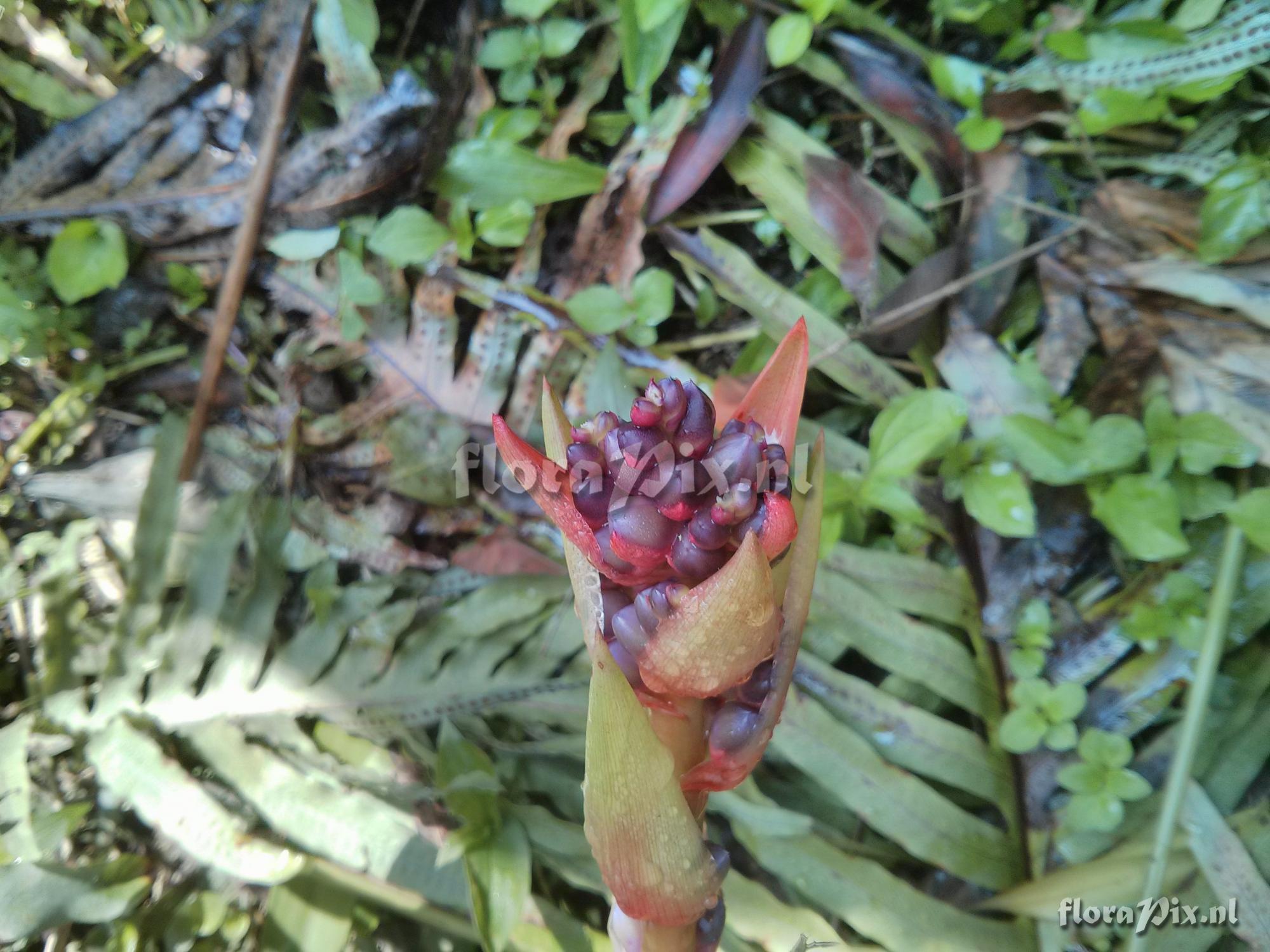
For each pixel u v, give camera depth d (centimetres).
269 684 27
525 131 29
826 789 27
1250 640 26
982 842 26
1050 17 28
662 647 15
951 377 28
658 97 30
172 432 29
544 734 28
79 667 28
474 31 29
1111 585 27
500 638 28
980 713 27
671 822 16
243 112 28
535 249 29
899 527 29
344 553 29
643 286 29
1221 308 26
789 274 30
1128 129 28
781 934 25
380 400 29
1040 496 27
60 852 27
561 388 29
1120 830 25
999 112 28
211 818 26
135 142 28
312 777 26
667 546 15
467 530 29
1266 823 24
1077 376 27
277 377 30
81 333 29
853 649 29
